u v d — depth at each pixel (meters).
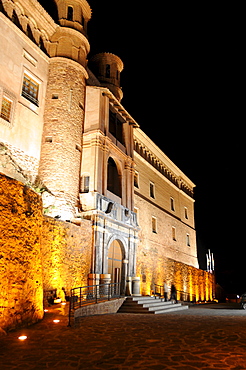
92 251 19.77
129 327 11.54
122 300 19.31
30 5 20.36
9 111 18.16
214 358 7.24
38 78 20.58
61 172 19.84
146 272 27.52
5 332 9.59
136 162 30.22
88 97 23.38
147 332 10.50
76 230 18.62
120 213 23.62
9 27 18.62
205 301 40.22
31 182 18.91
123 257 23.73
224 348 8.15
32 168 19.33
